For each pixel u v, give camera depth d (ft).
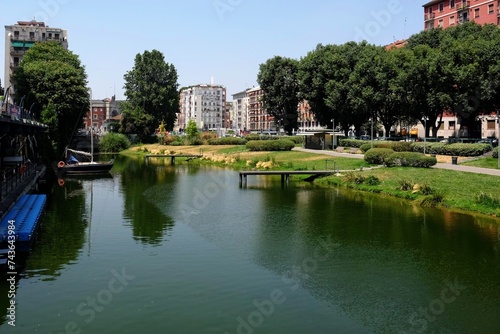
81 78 247.91
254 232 87.97
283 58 345.31
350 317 49.49
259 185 157.07
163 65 396.37
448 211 106.22
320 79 256.93
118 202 123.95
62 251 75.46
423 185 121.80
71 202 124.16
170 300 54.70
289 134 353.51
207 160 258.78
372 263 67.72
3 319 50.03
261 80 352.28
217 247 77.46
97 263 69.10
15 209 89.15
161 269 65.92
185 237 84.58
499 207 101.76
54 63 244.63
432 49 192.95
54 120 218.79
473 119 207.51
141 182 169.17
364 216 101.71
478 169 141.90
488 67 175.42
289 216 102.89
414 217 99.81
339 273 63.46
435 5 309.63
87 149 346.95
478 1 272.10
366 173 153.79
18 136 159.43
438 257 70.44
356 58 246.47
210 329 47.21
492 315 49.65
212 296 55.72
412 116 212.43
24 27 375.45
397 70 203.41
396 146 191.62
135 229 91.20
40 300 55.11
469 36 186.50
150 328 47.57
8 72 376.07
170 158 289.74
